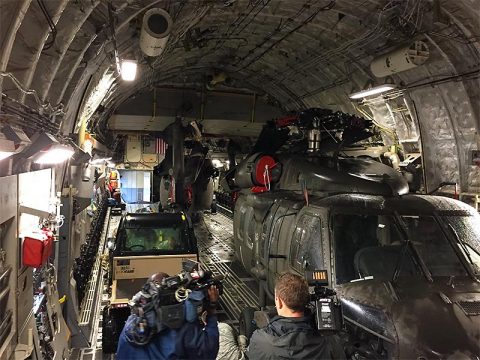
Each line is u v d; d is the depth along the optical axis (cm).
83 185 761
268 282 645
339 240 477
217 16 768
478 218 505
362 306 401
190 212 1302
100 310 736
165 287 273
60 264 579
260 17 804
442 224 482
